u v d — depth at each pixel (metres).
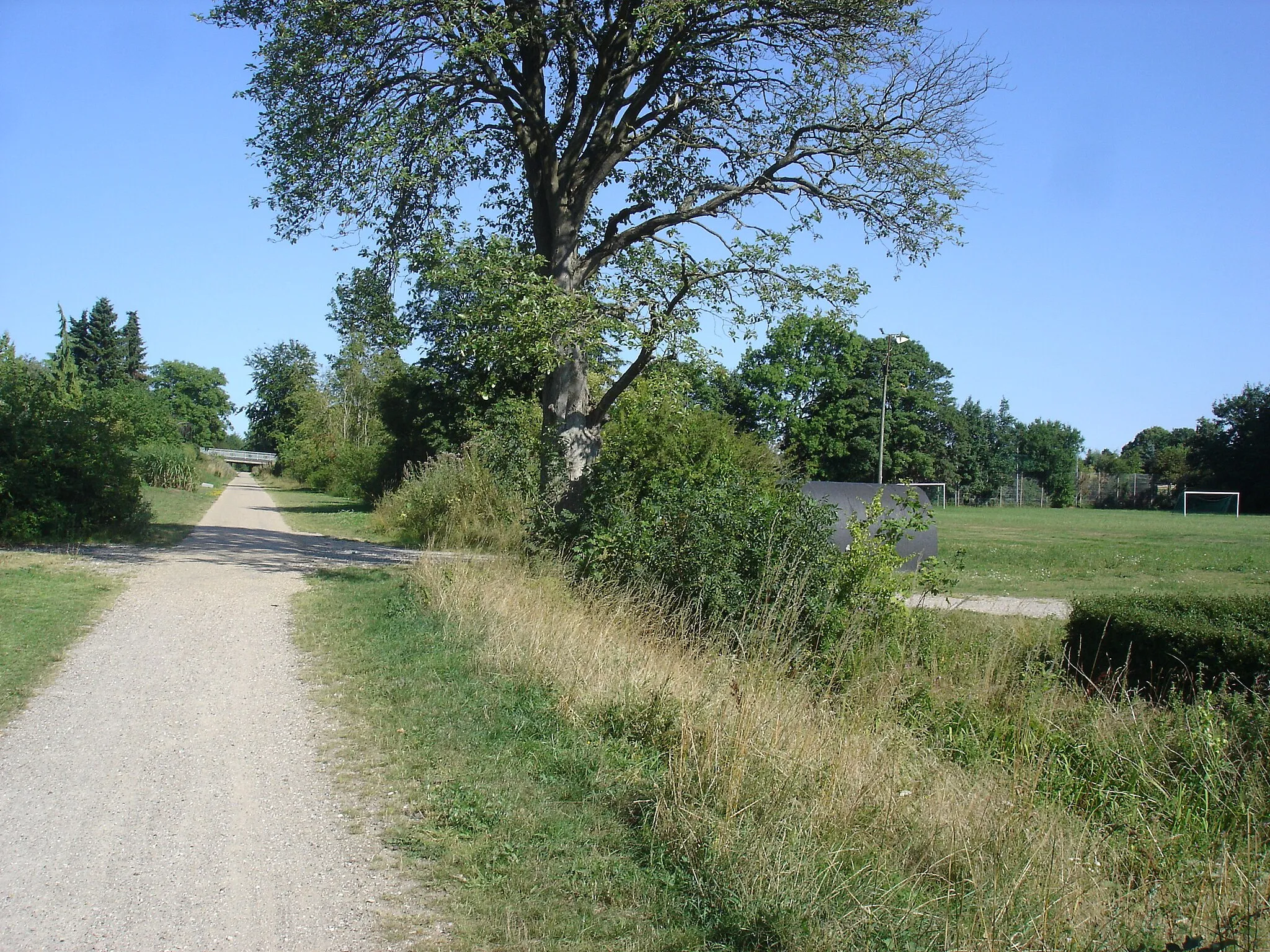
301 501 46.25
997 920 3.83
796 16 15.38
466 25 14.73
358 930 3.81
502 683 7.49
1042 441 95.94
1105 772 6.71
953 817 4.99
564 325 14.13
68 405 18.88
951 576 19.19
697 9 14.77
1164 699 8.66
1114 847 5.43
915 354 63.22
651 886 4.17
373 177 15.38
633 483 14.23
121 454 19.17
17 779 5.52
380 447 39.47
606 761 5.63
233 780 5.57
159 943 3.69
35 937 3.71
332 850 4.59
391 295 17.81
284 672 8.25
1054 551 26.11
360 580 13.98
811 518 10.64
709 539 10.66
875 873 4.24
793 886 3.96
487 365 15.52
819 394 59.81
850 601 9.98
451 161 16.86
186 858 4.50
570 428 15.70
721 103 17.06
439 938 3.76
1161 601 9.92
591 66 16.33
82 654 8.76
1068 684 8.98
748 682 6.96
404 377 35.12
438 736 6.28
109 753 6.04
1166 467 86.75
